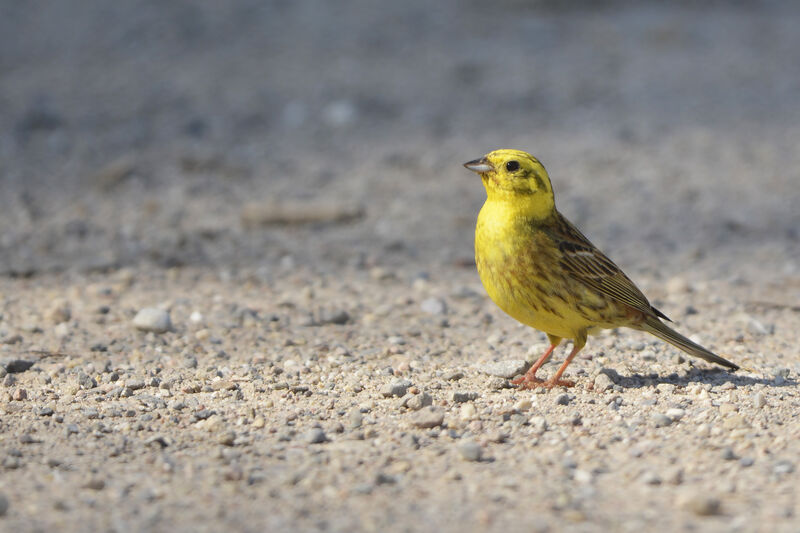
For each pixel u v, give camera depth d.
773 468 7.11
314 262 15.00
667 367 10.02
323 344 10.93
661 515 6.36
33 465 7.25
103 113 24.12
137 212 17.55
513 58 29.47
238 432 8.00
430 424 8.07
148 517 6.32
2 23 33.06
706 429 7.89
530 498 6.63
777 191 19.11
